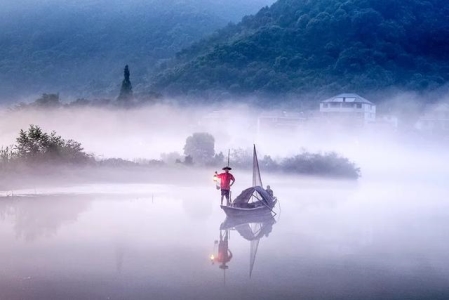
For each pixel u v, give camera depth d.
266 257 25.16
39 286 19.31
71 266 22.14
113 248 25.73
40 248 25.34
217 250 26.27
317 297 19.02
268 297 18.86
